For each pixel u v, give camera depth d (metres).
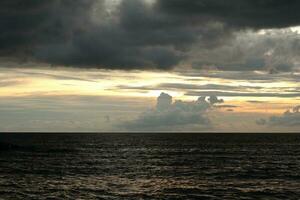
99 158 81.31
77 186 43.59
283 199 36.44
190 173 55.91
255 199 36.50
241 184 45.25
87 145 136.12
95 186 43.88
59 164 67.31
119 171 58.62
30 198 36.25
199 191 40.72
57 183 45.44
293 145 136.38
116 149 114.94
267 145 136.75
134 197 37.72
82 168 61.81
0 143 108.06
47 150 103.94
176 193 39.75
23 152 95.06
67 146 127.19
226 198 37.09
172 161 75.06
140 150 111.06
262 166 65.25
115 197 37.66
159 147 126.88
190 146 132.38
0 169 58.28
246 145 137.38
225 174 54.44
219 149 114.38
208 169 61.00
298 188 42.34
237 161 74.50
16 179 47.88
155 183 46.47
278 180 48.41
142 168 62.81
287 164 68.75
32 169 58.84
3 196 36.91
